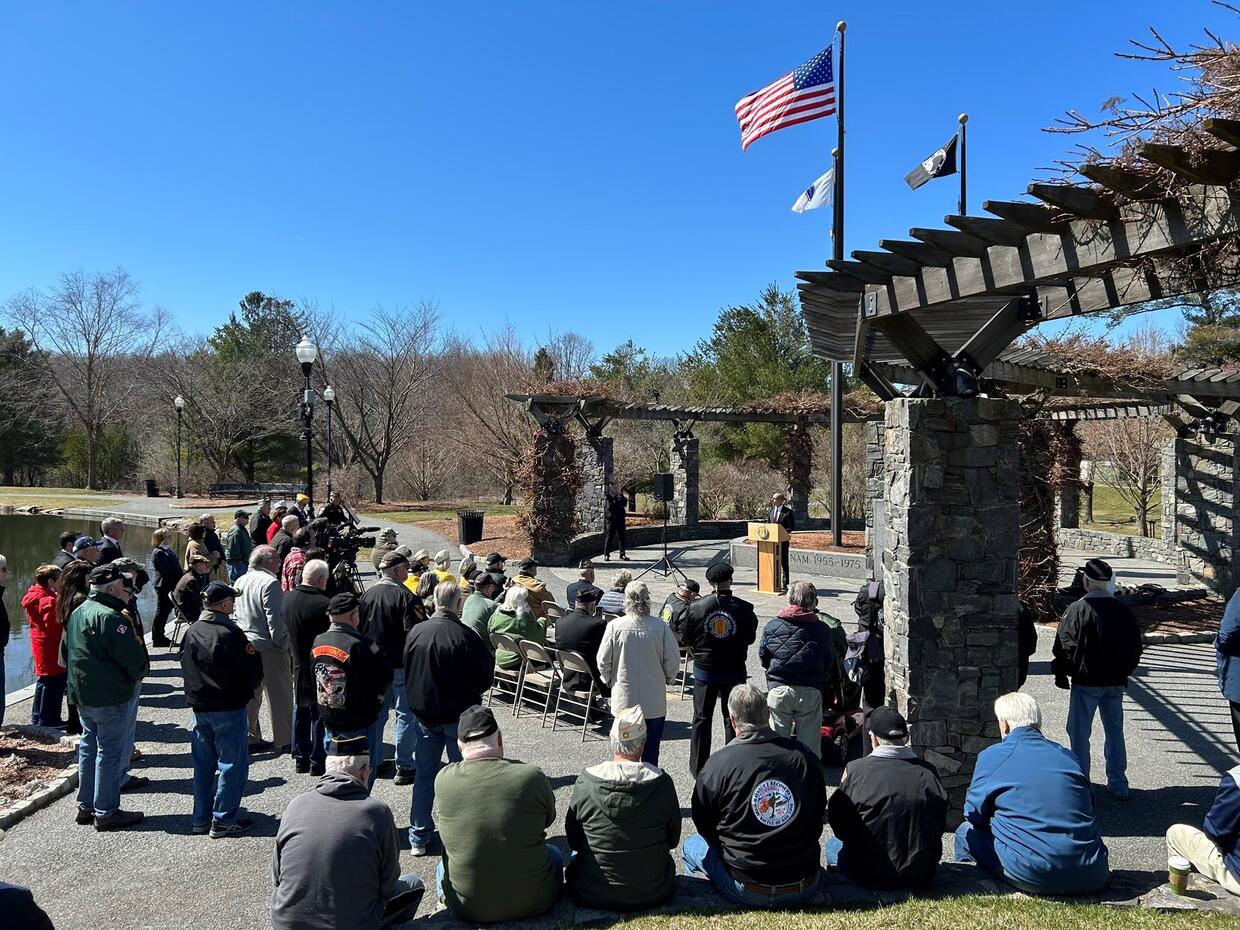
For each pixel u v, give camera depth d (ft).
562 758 21.18
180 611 26.91
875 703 19.70
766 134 42.88
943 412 16.81
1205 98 9.61
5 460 163.73
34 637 22.88
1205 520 43.45
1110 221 12.04
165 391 145.69
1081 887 12.46
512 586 28.22
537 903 12.24
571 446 57.93
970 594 16.89
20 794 18.29
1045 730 23.30
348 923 10.69
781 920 11.77
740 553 57.06
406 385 123.85
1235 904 12.15
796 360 103.04
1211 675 28.60
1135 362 30.17
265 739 23.08
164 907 13.70
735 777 12.50
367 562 59.11
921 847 12.59
